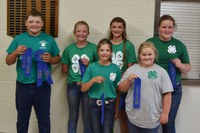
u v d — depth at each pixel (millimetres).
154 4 2631
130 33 2668
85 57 2473
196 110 2740
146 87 2031
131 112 2105
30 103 2270
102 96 2209
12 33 2625
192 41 2740
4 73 2703
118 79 2275
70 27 2650
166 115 2029
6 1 2594
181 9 2699
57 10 2611
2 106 2756
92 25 2656
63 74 2715
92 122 2273
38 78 2184
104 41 2219
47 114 2338
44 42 2240
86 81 2230
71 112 2555
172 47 2332
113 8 2637
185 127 2764
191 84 2707
